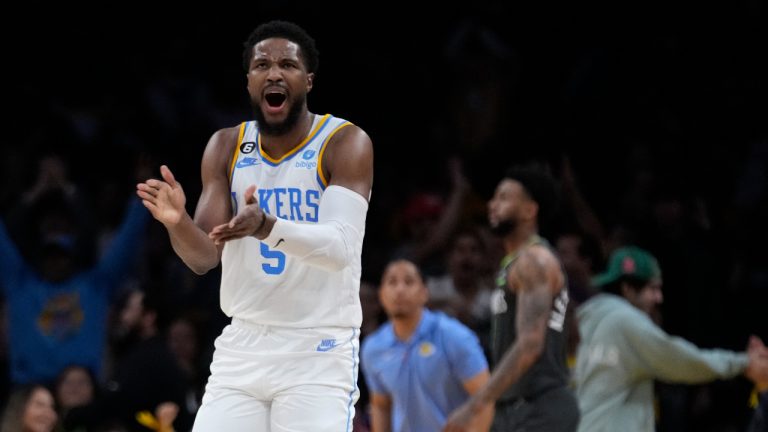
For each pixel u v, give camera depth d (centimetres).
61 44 1942
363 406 1230
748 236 1523
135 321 1300
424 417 1025
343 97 2038
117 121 1848
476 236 1348
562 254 1277
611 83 1980
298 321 679
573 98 1977
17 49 1919
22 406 1161
